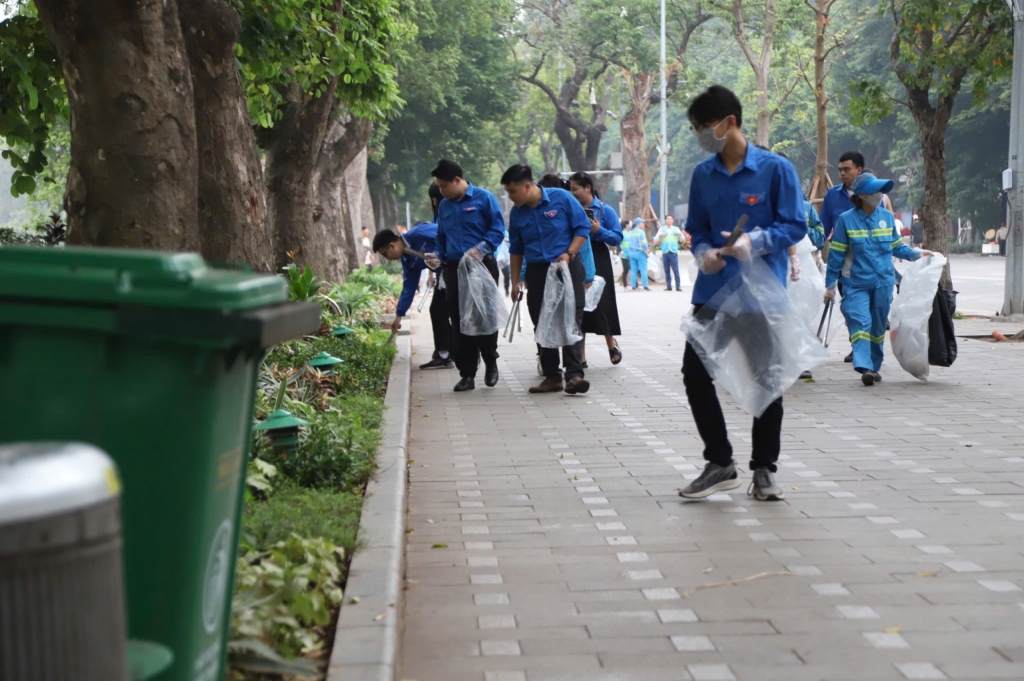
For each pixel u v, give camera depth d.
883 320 10.41
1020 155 16.62
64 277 2.44
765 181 5.66
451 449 7.65
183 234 7.30
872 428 8.11
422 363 13.00
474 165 46.62
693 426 8.38
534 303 10.10
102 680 1.80
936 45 16.83
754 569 4.77
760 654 3.81
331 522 4.79
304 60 12.26
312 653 3.54
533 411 9.24
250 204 9.06
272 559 3.98
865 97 17.70
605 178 51.78
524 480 6.63
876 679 3.58
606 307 11.95
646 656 3.81
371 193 47.12
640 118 46.41
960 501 5.93
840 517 5.62
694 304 5.88
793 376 5.68
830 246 10.31
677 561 4.91
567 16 46.44
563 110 49.38
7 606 1.68
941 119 17.22
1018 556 4.91
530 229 10.00
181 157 7.28
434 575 4.77
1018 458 7.00
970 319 17.16
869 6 51.53
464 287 10.18
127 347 2.49
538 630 4.09
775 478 6.55
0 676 1.68
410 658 3.82
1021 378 10.70
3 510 1.66
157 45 7.14
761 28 31.75
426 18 33.47
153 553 2.54
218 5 8.70
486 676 3.65
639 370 11.90
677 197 90.69
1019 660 3.72
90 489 1.76
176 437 2.50
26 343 2.52
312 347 10.01
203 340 2.42
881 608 4.25
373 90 14.88
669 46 46.72
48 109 10.33
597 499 6.11
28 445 1.84
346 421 7.26
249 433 2.91
